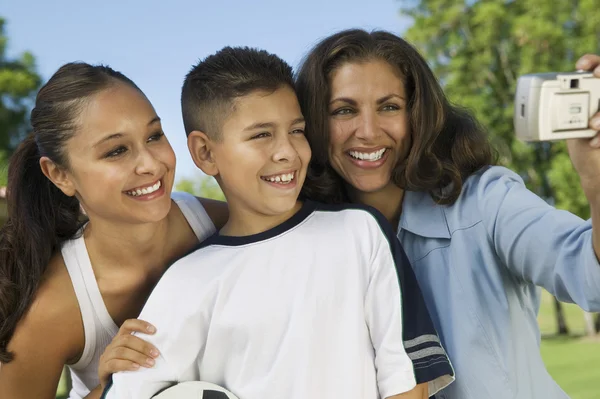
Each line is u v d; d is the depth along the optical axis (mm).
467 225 2094
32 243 2201
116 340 1989
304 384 1813
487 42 22469
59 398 9828
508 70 22844
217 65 2010
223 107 1962
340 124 2174
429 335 1889
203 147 2051
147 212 2039
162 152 2037
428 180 2152
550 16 22812
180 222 2316
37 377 2246
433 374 1843
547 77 1436
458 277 2090
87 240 2236
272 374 1844
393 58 2158
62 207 2295
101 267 2227
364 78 2127
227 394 1881
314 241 1956
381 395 1845
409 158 2162
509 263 1978
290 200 1962
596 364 14125
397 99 2158
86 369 2352
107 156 1996
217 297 1929
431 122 2160
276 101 1954
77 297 2199
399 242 2029
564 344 19109
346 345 1853
